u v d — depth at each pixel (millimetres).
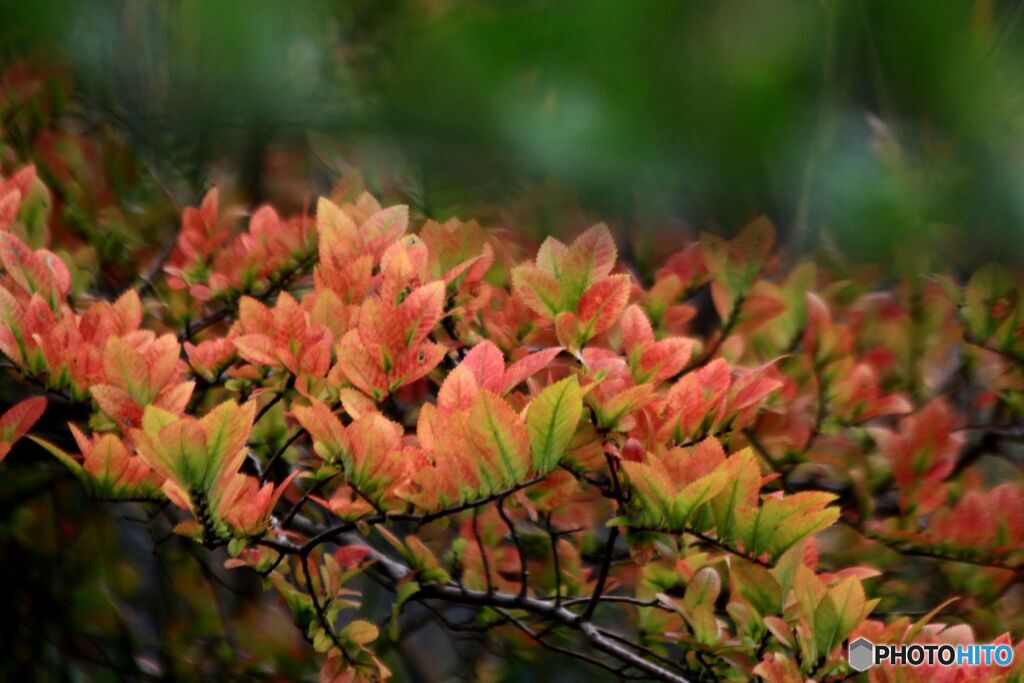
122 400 1302
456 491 1273
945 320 1549
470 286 1380
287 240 1464
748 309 1466
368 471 1276
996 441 1522
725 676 1333
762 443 1462
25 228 1432
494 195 1551
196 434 1257
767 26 1501
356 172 1507
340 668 1327
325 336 1328
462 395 1283
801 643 1292
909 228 1532
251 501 1296
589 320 1319
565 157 1497
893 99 1519
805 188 1519
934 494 1451
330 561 1348
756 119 1501
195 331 1475
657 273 1494
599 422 1296
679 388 1318
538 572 1499
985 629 1473
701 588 1343
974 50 1518
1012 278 1496
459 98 1516
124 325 1350
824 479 1507
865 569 1351
